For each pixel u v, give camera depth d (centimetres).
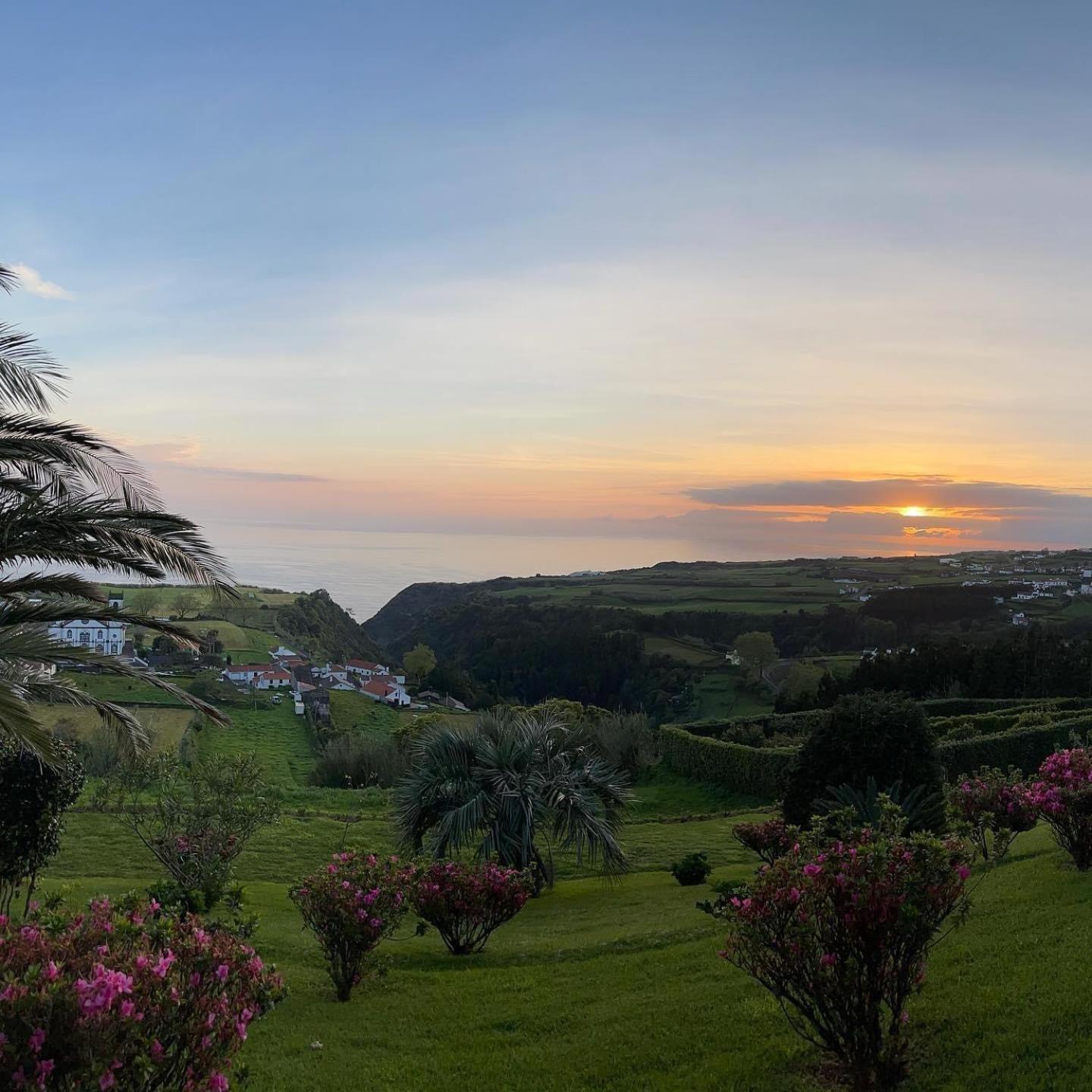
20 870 1211
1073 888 1051
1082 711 3388
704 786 3225
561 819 1855
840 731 1549
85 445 1120
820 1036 724
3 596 1069
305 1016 966
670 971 1022
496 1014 941
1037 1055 644
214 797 1555
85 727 4553
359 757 3812
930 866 616
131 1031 452
